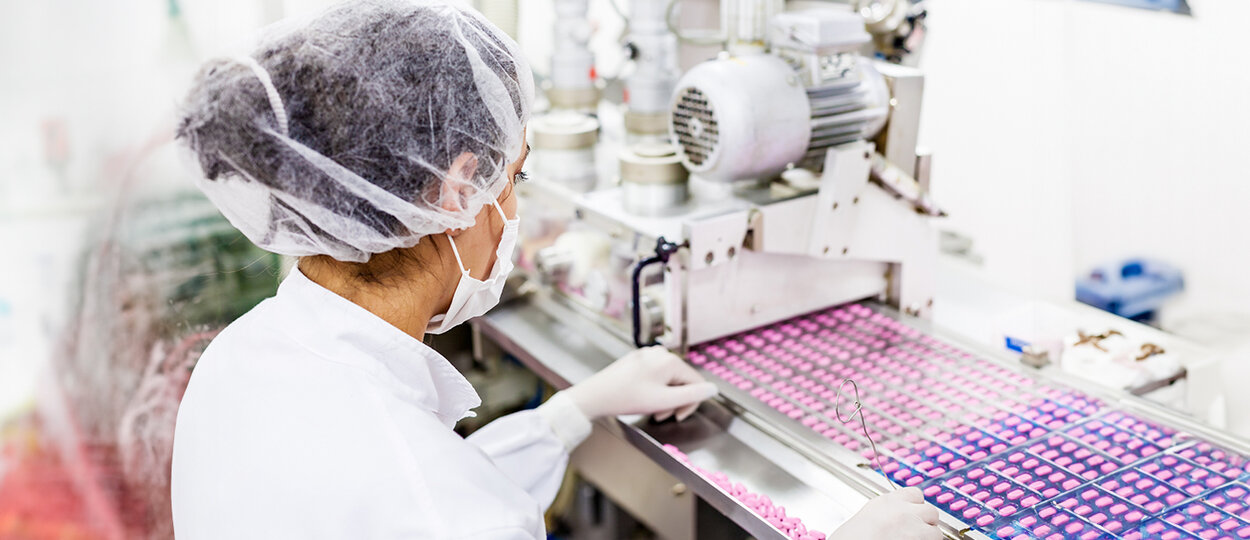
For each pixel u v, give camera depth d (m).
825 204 1.43
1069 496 1.10
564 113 1.81
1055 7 1.64
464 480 0.79
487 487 0.81
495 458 1.20
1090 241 1.73
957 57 1.81
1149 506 1.07
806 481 1.18
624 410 1.28
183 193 2.03
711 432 1.30
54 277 2.03
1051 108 1.71
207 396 0.85
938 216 1.55
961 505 1.08
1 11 1.86
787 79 1.37
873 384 1.36
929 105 1.89
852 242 1.50
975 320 1.62
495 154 0.86
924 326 1.54
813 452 1.21
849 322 1.57
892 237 1.54
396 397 0.83
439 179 0.83
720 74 1.36
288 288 0.87
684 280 1.40
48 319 2.04
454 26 0.83
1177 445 1.19
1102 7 1.58
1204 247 1.56
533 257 1.72
